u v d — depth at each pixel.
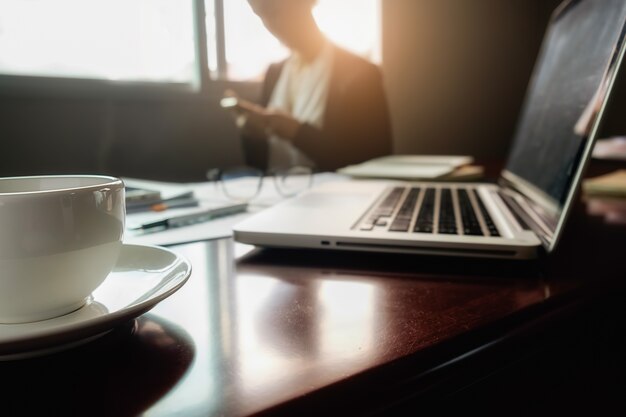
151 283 0.29
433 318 0.28
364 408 0.21
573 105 0.49
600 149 1.24
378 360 0.23
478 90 2.94
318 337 0.26
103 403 0.19
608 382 0.35
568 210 0.37
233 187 0.97
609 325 0.35
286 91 1.91
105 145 1.75
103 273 0.26
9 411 0.18
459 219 0.46
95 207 0.24
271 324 0.27
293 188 0.95
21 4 1.56
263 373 0.22
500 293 0.33
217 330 0.27
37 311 0.24
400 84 2.56
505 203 0.56
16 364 0.22
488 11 2.89
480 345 0.27
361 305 0.31
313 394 0.20
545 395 0.31
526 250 0.37
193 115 1.92
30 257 0.22
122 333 0.26
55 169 1.66
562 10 0.72
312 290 0.34
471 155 2.97
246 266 0.40
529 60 3.16
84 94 1.68
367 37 2.46
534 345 0.29
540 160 0.58
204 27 1.91
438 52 2.70
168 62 1.88
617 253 0.43
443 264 0.40
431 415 0.24
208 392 0.20
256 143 1.84
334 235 0.41
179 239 0.51
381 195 0.64
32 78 1.58
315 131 1.65
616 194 0.79
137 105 1.80
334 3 2.30
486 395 0.27
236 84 2.01
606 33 0.44
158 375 0.21
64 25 1.64
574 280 0.35
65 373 0.21
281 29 1.70
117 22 1.74
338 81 1.73
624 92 2.71
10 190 0.28
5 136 1.57
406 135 2.63
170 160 1.89
